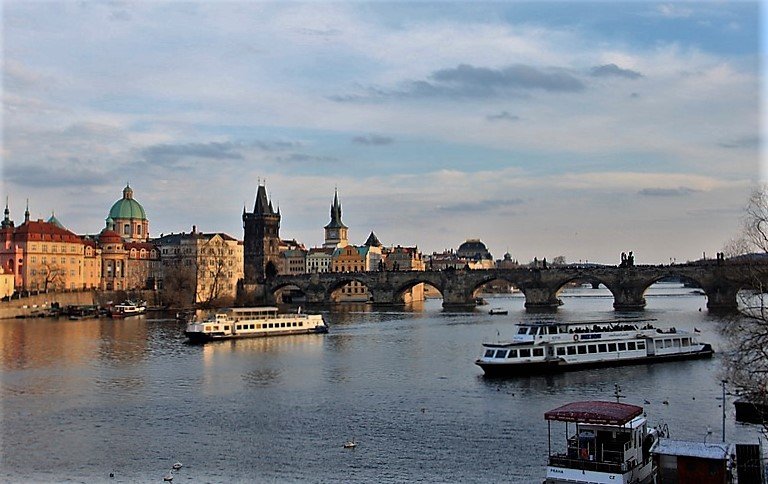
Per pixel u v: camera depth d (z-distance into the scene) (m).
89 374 136.88
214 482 75.56
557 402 108.50
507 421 97.12
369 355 161.38
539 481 74.12
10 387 123.44
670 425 92.69
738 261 141.00
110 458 83.38
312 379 130.00
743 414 91.88
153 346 182.75
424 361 150.50
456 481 74.56
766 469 66.25
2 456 84.31
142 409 106.31
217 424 97.31
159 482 75.75
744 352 99.75
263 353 168.12
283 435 91.62
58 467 80.50
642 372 133.12
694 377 127.25
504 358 132.38
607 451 69.00
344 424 96.56
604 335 143.00
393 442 88.06
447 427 94.50
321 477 76.44
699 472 64.06
